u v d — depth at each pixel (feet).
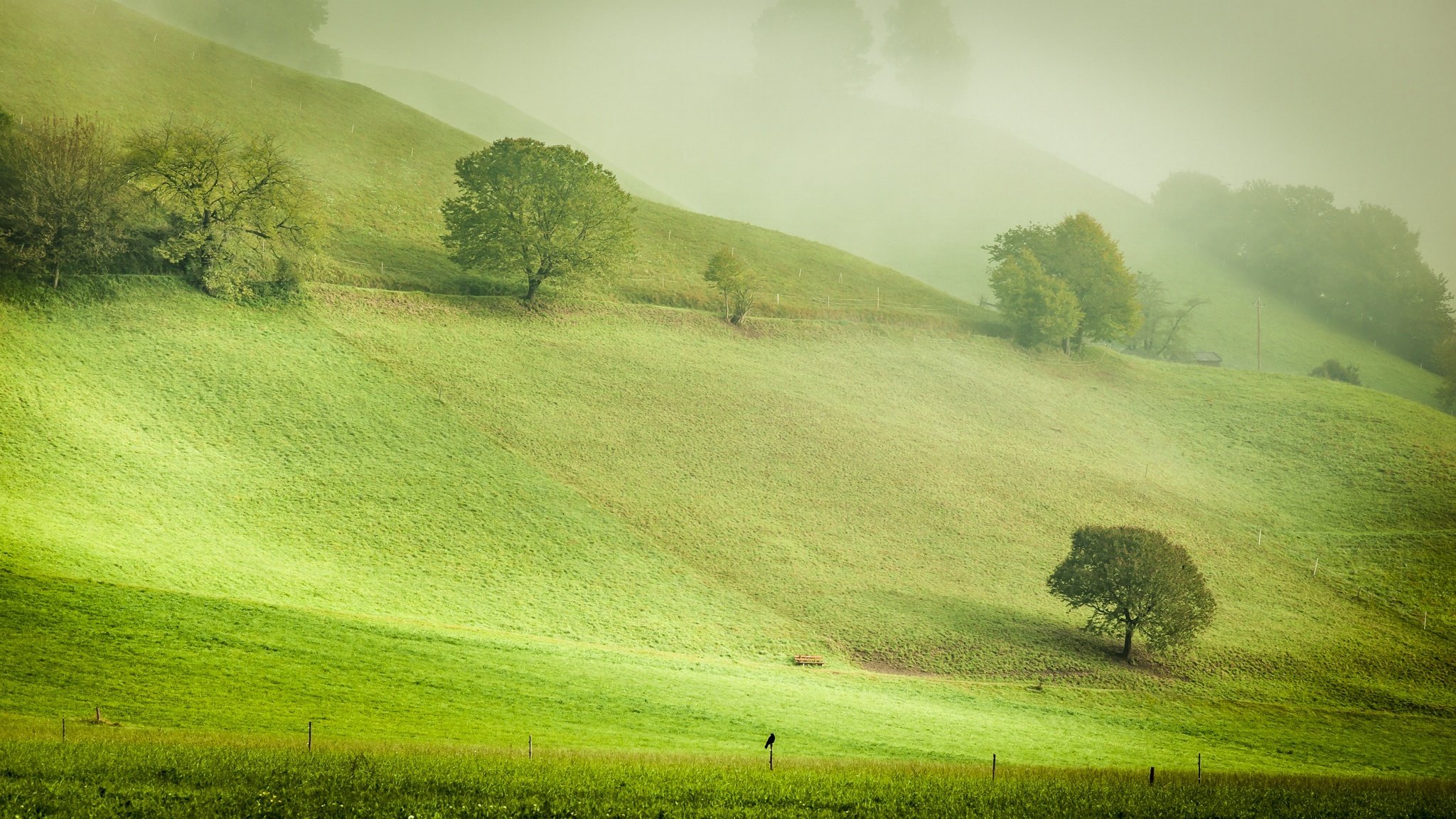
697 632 183.73
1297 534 285.02
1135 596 193.77
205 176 269.64
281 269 282.97
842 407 323.16
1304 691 189.57
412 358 279.69
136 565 155.22
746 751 110.93
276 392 242.78
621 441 267.18
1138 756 137.59
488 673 135.95
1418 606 240.32
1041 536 258.98
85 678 109.70
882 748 122.52
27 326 230.89
